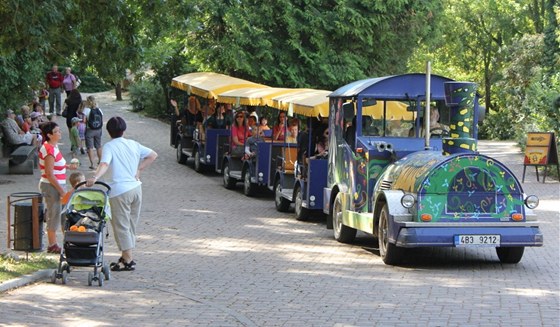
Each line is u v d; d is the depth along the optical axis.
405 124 16.72
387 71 37.62
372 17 36.06
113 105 49.78
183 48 37.88
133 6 19.38
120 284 12.44
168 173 30.20
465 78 65.94
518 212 14.23
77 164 15.02
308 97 20.94
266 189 26.39
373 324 10.23
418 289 12.48
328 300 11.63
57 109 43.00
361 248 16.59
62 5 17.06
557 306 11.27
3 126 29.39
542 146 28.03
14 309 10.55
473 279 13.32
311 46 35.88
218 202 23.59
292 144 22.11
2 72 29.70
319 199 19.78
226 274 13.56
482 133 55.09
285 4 34.72
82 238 12.20
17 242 14.56
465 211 14.12
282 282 12.95
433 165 14.13
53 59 19.33
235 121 26.55
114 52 19.64
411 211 14.17
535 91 35.94
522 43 52.72
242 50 34.62
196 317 10.45
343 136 17.53
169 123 43.56
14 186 25.08
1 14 16.59
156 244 16.47
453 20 60.44
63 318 10.20
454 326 10.14
